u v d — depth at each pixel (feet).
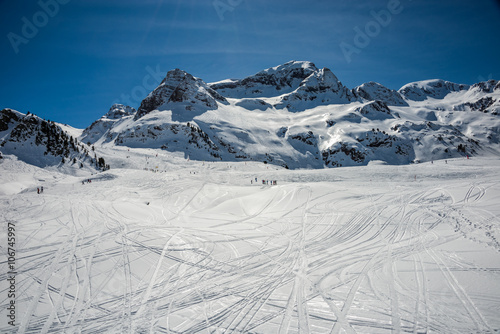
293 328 25.21
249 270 37.78
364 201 78.38
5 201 73.61
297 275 35.94
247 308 28.76
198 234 53.62
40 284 32.35
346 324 25.46
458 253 39.32
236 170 229.66
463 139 533.14
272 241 50.01
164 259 40.57
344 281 33.65
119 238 47.14
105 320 27.02
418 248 42.75
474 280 31.53
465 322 24.84
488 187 81.61
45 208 64.59
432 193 81.87
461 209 62.85
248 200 89.92
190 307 29.14
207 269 38.06
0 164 193.36
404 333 23.89
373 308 27.68
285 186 100.89
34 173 181.88
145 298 30.78
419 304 27.89
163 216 71.10
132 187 119.24
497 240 42.68
